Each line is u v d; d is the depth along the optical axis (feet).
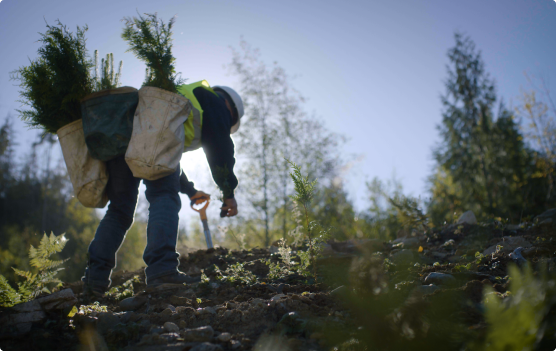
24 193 94.38
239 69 34.65
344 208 30.55
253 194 32.14
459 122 53.62
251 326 5.49
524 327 3.47
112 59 8.66
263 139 33.32
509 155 45.98
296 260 10.34
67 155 7.97
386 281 5.41
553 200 38.93
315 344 4.78
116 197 8.34
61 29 7.98
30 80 7.68
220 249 12.22
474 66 53.21
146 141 7.29
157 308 6.70
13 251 38.70
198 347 4.63
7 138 79.77
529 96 46.60
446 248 11.27
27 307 5.76
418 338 4.11
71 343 5.19
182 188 12.02
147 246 7.73
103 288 8.08
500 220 12.60
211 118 8.96
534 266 7.06
